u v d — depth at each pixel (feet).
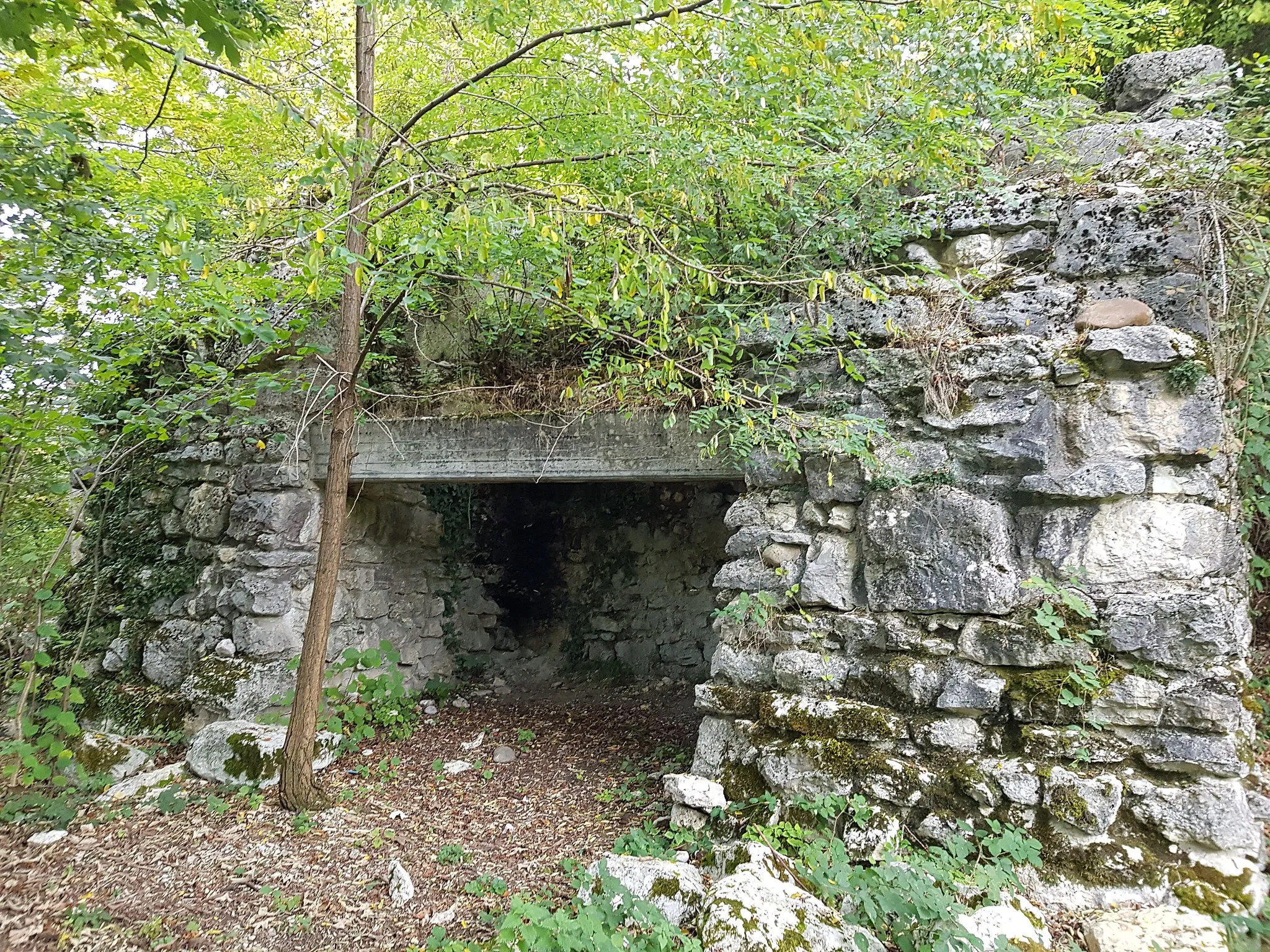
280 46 14.61
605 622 20.74
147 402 14.71
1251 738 8.91
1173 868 8.22
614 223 10.77
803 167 11.41
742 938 7.13
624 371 12.12
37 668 16.16
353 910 9.03
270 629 15.19
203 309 12.31
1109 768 8.79
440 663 19.56
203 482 16.56
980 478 10.16
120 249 11.19
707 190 11.34
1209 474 9.21
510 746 15.75
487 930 8.56
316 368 14.62
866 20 10.44
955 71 11.85
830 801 9.57
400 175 11.20
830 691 10.43
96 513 17.67
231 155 15.10
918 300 10.91
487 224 8.96
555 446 13.44
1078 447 9.60
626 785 13.19
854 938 7.36
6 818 11.18
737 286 11.81
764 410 11.02
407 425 14.75
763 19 10.19
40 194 9.50
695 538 19.85
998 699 9.34
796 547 11.21
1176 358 9.21
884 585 10.28
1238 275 10.20
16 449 13.50
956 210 11.29
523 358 14.43
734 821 10.17
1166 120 11.53
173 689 15.61
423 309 14.99
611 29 10.57
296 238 10.20
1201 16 17.17
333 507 12.26
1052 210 10.77
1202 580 9.00
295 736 11.96
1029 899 8.50
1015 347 10.05
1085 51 12.89
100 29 8.21
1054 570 9.62
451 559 20.30
